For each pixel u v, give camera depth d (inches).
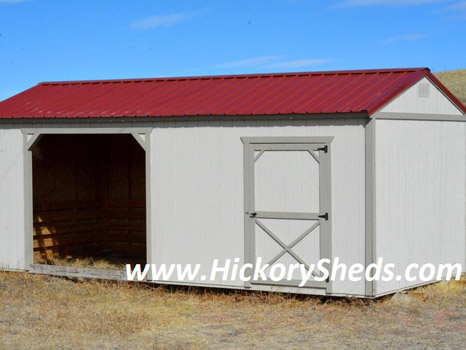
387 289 457.4
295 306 454.3
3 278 542.0
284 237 465.4
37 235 624.7
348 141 446.6
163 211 502.9
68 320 419.8
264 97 499.2
